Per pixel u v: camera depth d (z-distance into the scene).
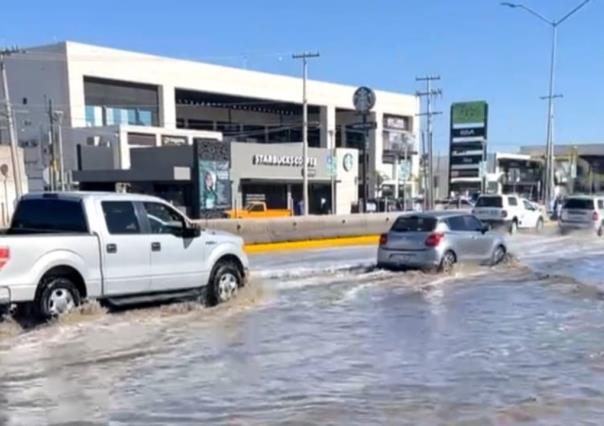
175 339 9.66
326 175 69.94
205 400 6.94
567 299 13.30
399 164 95.88
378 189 91.25
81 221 10.84
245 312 11.81
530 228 36.12
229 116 96.50
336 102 94.56
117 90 74.19
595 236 32.81
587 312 11.85
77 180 61.38
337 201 71.31
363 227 31.02
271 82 87.62
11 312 10.19
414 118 105.50
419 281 15.80
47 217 11.09
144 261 11.38
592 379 7.66
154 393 7.17
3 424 6.25
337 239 29.02
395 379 7.68
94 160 64.81
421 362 8.44
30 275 10.00
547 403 6.82
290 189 67.44
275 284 15.19
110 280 10.91
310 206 70.12
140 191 58.78
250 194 63.22
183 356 8.72
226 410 6.64
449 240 17.27
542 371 8.00
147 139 66.00
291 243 26.92
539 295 13.82
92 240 10.73
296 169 66.44
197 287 12.25
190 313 11.62
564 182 93.94
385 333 10.13
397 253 17.47
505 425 6.21
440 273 16.97
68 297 10.46
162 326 10.54
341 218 29.83
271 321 11.02
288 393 7.17
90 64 69.50
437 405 6.77
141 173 57.47
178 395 7.10
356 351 9.01
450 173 75.19
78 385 7.45
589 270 18.80
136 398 7.00
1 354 8.73
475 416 6.45
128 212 11.35
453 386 7.41
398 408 6.68
